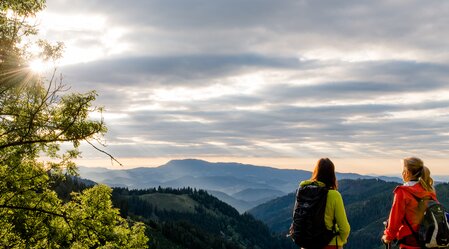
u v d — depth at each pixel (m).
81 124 11.12
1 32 10.91
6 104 10.86
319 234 7.62
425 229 7.25
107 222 12.68
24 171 12.11
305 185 8.05
